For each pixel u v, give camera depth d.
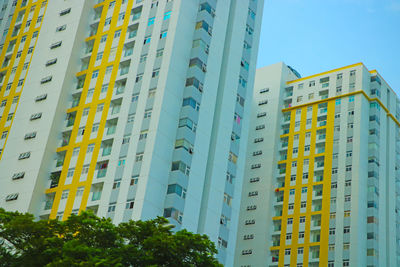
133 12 74.38
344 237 90.25
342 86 102.69
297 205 96.94
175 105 66.38
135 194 61.16
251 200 100.56
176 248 42.72
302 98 106.00
